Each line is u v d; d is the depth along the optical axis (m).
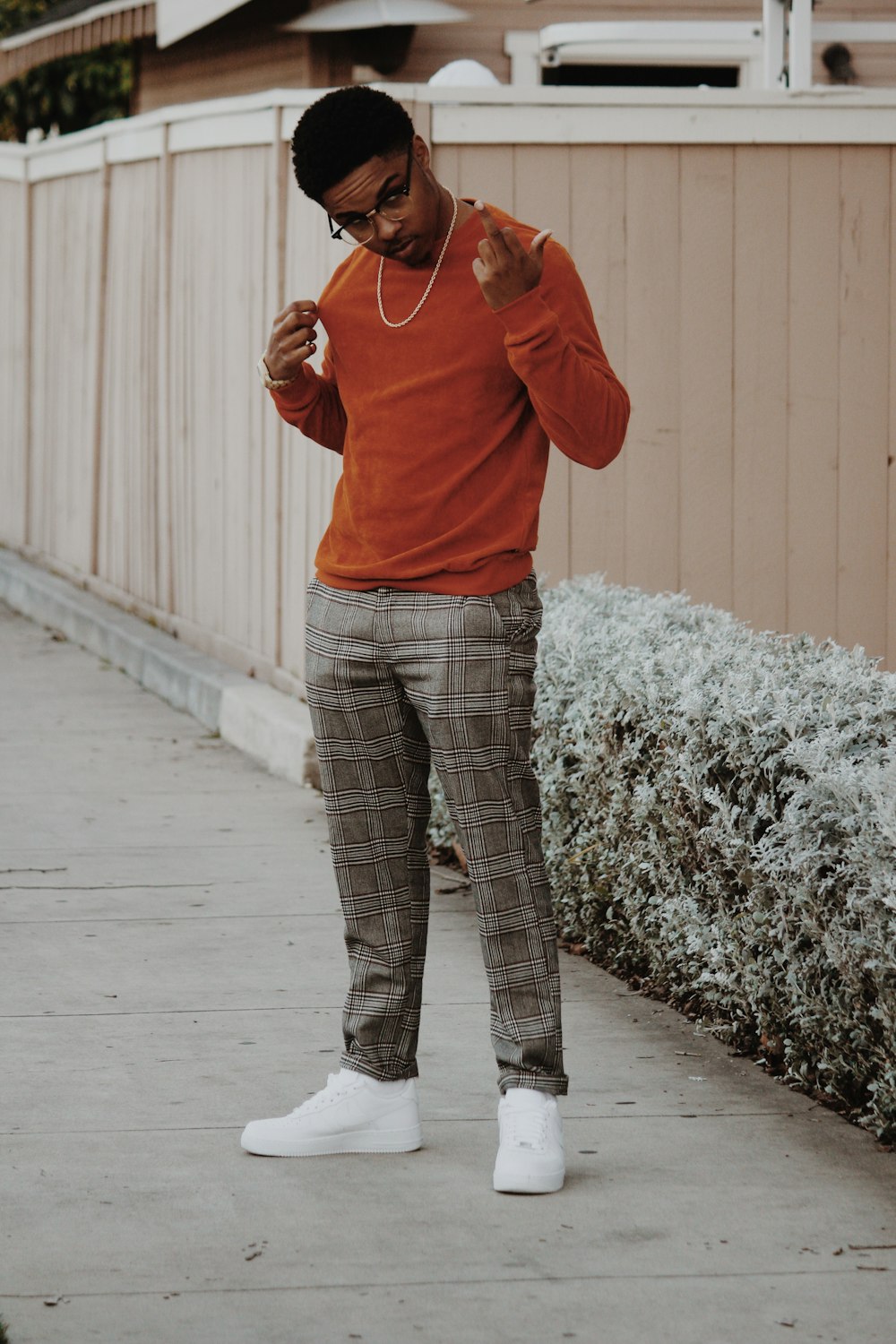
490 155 6.55
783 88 7.18
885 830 3.41
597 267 6.64
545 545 6.73
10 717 8.60
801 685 4.20
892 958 3.47
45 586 11.41
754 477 6.79
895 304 6.78
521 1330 2.90
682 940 4.54
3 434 13.31
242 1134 3.70
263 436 8.05
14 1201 3.40
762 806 4.04
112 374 10.52
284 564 7.87
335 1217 3.34
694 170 6.65
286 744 7.35
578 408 3.21
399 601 3.40
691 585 6.80
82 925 5.37
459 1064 4.21
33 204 12.20
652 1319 2.94
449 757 3.41
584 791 5.05
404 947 3.62
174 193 9.20
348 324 3.40
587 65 11.34
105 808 6.86
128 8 11.60
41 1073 4.12
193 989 4.77
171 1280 3.07
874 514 6.86
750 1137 3.75
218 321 8.57
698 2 10.66
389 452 3.37
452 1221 3.33
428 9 10.21
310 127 3.18
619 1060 4.25
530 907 3.47
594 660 5.12
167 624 9.69
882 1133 3.71
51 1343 2.84
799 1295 3.03
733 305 6.72
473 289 3.31
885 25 7.79
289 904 5.61
